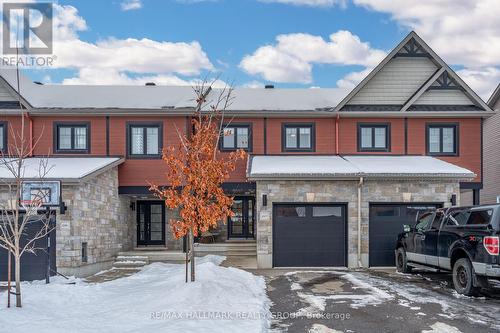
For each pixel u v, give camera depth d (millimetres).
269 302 9953
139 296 9750
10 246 9102
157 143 18766
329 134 19219
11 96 18438
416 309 9125
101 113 18469
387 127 19156
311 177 15586
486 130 26172
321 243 15867
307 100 20312
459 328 7789
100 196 16281
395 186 16031
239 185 18672
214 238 20375
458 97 19141
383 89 19219
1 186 13641
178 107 18734
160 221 20281
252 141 19078
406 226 13828
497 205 10117
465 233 10672
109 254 17016
